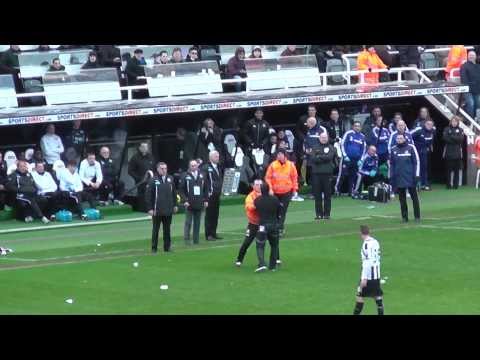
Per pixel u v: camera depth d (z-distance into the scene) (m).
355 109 95.38
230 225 78.94
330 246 68.94
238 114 91.56
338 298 55.44
